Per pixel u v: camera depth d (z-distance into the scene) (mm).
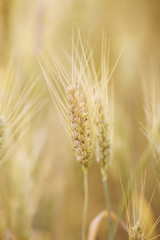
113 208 900
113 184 912
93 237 597
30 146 683
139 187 740
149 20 1194
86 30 874
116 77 898
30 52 693
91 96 530
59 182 804
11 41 714
